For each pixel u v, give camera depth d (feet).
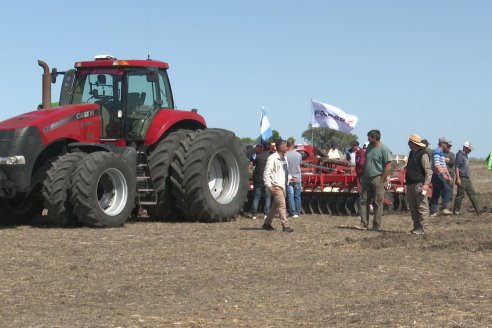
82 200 45.44
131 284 29.01
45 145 46.91
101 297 26.61
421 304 24.31
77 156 46.83
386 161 46.39
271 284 28.91
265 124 69.36
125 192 48.14
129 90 51.60
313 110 73.82
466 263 32.99
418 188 42.70
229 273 31.45
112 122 51.13
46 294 27.14
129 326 22.15
